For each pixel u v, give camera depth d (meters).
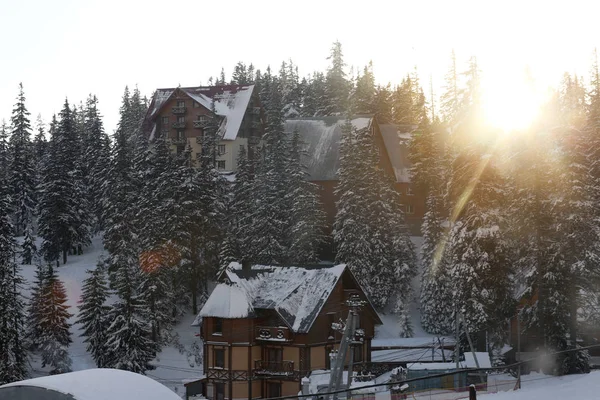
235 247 74.12
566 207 47.72
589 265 47.53
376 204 75.06
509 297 52.78
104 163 98.81
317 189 84.19
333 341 54.16
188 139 115.81
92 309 61.94
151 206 76.62
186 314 74.00
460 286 52.34
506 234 51.72
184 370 61.88
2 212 68.56
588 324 53.53
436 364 47.28
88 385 13.49
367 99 123.69
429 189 90.69
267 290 55.16
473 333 53.16
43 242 90.25
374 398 37.09
